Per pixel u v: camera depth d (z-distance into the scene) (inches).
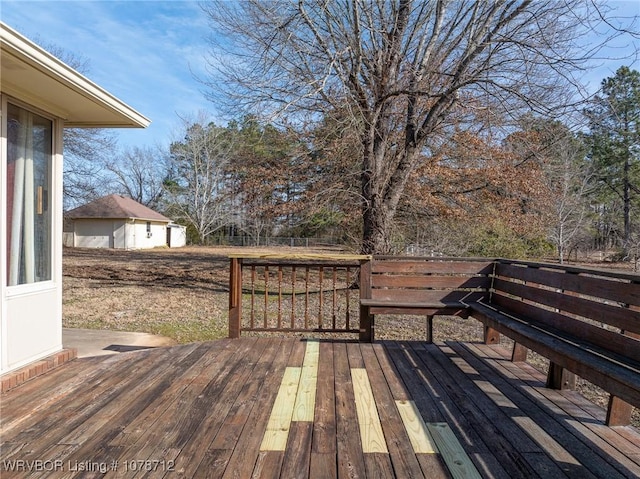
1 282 108.5
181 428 85.7
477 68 267.6
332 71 284.8
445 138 341.7
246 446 78.5
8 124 113.6
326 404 99.1
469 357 139.9
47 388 108.0
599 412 96.1
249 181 392.2
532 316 127.4
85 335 183.6
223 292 346.9
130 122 149.2
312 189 350.3
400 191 317.1
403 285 164.7
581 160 553.3
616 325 88.3
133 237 899.4
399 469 71.1
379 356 140.1
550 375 111.3
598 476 69.5
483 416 93.2
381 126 316.5
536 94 262.2
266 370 124.0
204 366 127.3
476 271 164.2
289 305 290.5
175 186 1196.5
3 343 109.1
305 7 276.5
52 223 130.5
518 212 370.3
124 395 103.4
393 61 295.4
